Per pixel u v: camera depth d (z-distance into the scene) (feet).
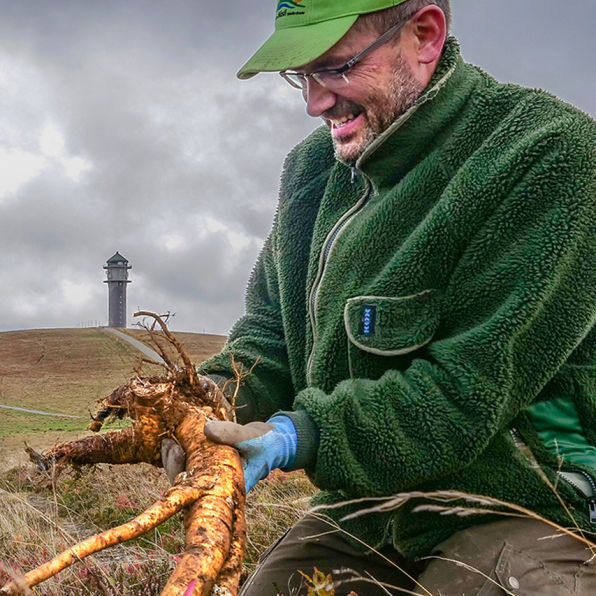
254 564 10.55
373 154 7.22
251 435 5.83
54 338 181.78
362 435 6.19
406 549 6.78
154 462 6.45
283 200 8.71
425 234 6.73
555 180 6.36
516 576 5.98
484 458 6.48
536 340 6.23
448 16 7.23
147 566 10.69
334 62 6.88
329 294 7.41
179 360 7.37
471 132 6.97
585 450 6.51
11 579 4.14
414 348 6.69
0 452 28.22
